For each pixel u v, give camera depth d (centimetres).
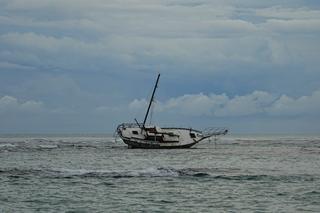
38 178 11212
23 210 8069
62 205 8450
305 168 14462
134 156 19650
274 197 9225
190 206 8475
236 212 8075
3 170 12575
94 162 16838
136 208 8281
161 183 10650
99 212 7988
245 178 11538
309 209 8269
